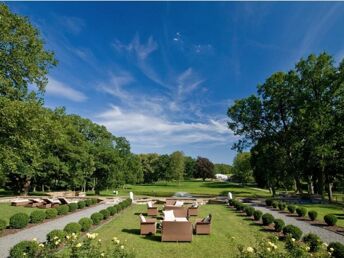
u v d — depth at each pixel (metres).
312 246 9.47
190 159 114.25
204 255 10.26
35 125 16.28
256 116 37.62
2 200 29.80
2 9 16.33
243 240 12.57
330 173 39.34
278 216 20.42
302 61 33.94
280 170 38.69
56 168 37.72
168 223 12.34
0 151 15.79
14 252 7.91
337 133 31.66
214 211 23.78
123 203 24.72
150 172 95.44
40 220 16.72
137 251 10.66
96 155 44.06
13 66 17.03
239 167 73.62
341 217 20.12
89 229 14.48
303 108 33.53
